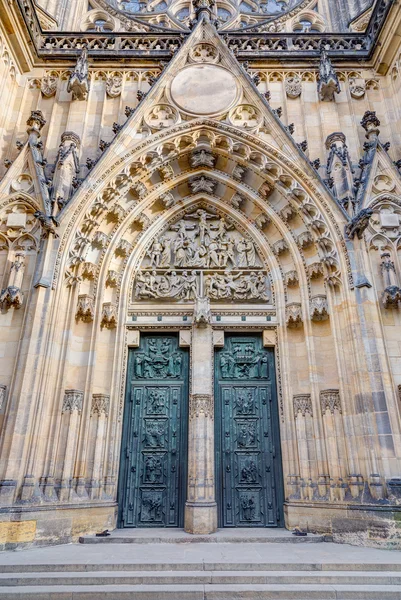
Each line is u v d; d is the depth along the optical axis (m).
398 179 19.44
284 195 20.30
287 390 18.28
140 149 20.33
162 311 20.00
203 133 21.30
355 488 15.27
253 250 21.34
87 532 15.48
